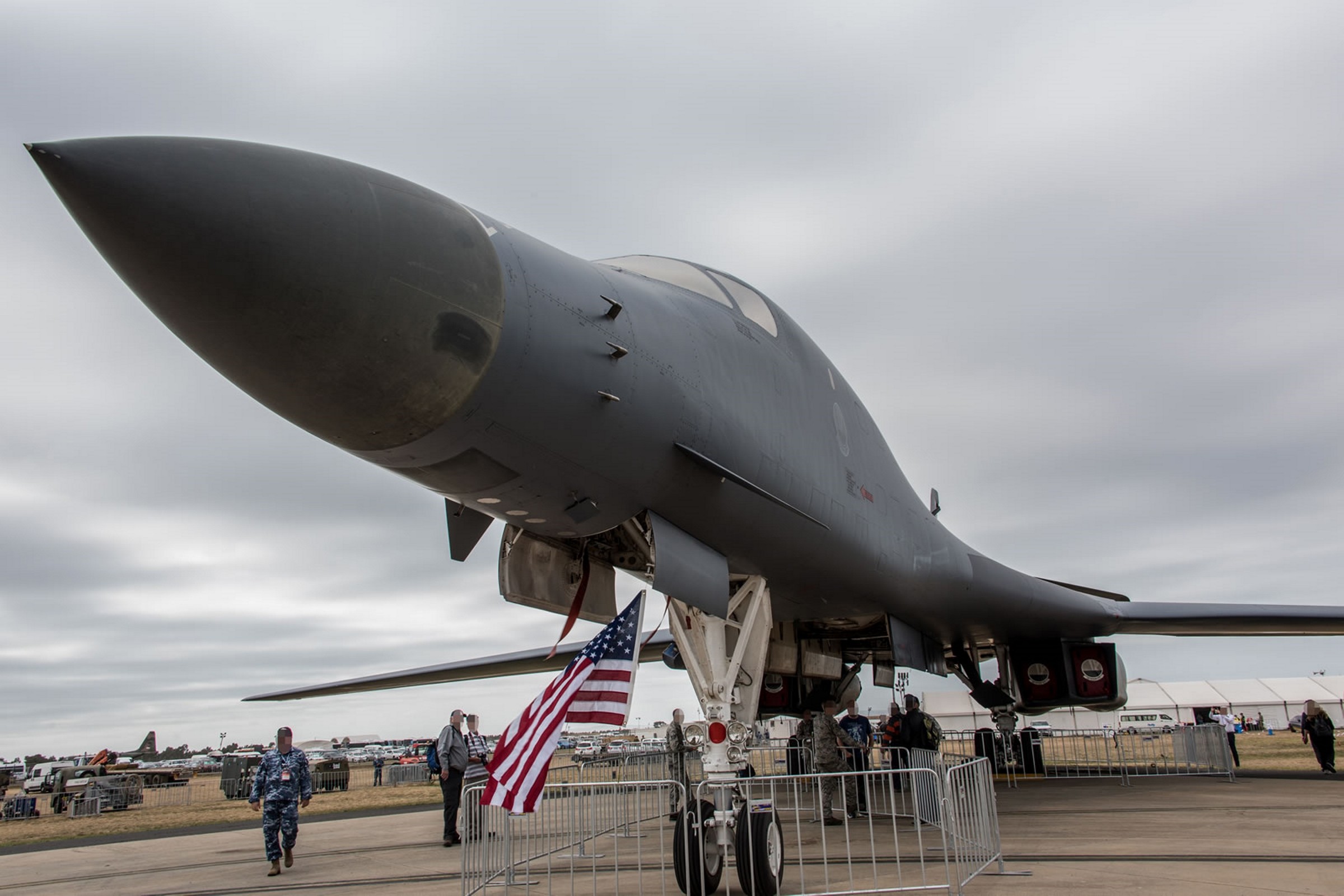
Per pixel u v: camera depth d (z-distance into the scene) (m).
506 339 4.42
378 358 3.97
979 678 14.04
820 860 7.11
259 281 3.63
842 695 13.24
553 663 16.94
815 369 7.99
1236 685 58.19
